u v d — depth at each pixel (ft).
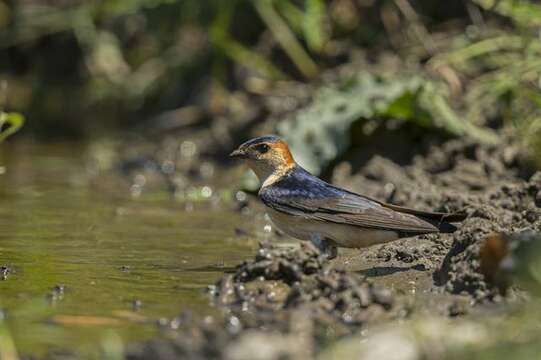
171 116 64.95
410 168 48.42
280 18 63.10
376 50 60.70
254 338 24.39
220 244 38.75
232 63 65.51
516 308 26.81
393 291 29.66
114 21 71.46
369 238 33.83
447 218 32.94
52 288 30.25
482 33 55.06
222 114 62.90
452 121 48.96
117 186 53.83
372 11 62.54
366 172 48.70
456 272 29.68
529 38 51.26
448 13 60.64
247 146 37.06
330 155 49.52
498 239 28.25
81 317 26.86
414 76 51.72
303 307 27.30
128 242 38.55
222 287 29.66
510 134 48.21
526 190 38.83
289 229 35.35
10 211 45.11
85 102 71.67
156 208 47.47
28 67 75.56
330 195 34.55
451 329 25.04
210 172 57.57
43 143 67.97
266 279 30.01
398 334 24.58
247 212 46.73
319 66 61.87
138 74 69.97
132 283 31.14
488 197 39.75
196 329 25.63
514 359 22.50
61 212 45.34
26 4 74.23
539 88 49.01
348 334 25.30
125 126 68.69
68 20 71.67
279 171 36.68
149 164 59.41
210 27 65.31
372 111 49.98
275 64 63.72
